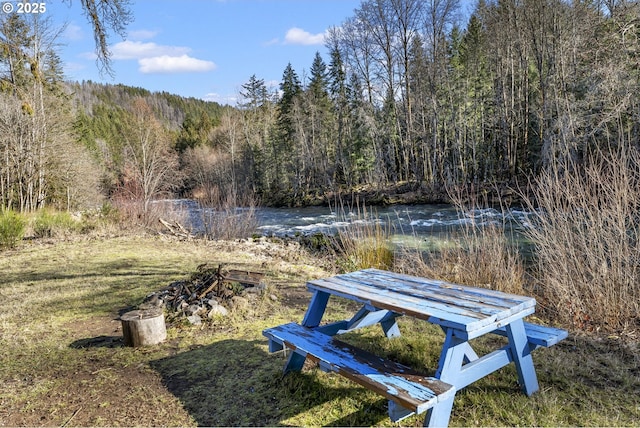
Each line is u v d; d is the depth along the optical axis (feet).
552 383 7.76
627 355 9.11
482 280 15.47
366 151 88.22
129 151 73.00
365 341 10.03
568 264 13.01
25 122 46.50
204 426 6.82
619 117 21.90
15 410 7.50
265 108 128.57
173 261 22.33
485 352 9.27
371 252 22.21
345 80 100.01
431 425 5.56
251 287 14.66
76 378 8.75
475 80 83.92
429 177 80.84
